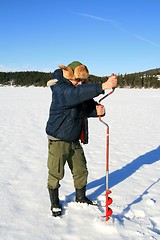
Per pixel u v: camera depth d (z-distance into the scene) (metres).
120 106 21.03
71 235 2.94
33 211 3.45
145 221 3.29
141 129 10.62
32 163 5.56
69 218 3.27
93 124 11.73
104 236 2.92
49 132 3.25
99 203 3.72
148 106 21.22
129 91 51.28
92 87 2.91
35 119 13.06
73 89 2.99
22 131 9.52
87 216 3.32
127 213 3.43
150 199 3.83
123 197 3.96
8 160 5.73
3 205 3.58
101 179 4.70
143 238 2.89
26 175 4.80
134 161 5.93
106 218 3.12
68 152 3.33
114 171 5.19
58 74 3.24
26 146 7.13
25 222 3.18
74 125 3.22
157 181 4.68
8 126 10.57
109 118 13.96
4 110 16.70
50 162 3.31
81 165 3.48
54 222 3.19
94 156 6.31
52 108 3.23
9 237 2.88
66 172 5.03
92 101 3.43
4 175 4.77
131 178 4.80
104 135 9.16
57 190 3.36
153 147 7.39
